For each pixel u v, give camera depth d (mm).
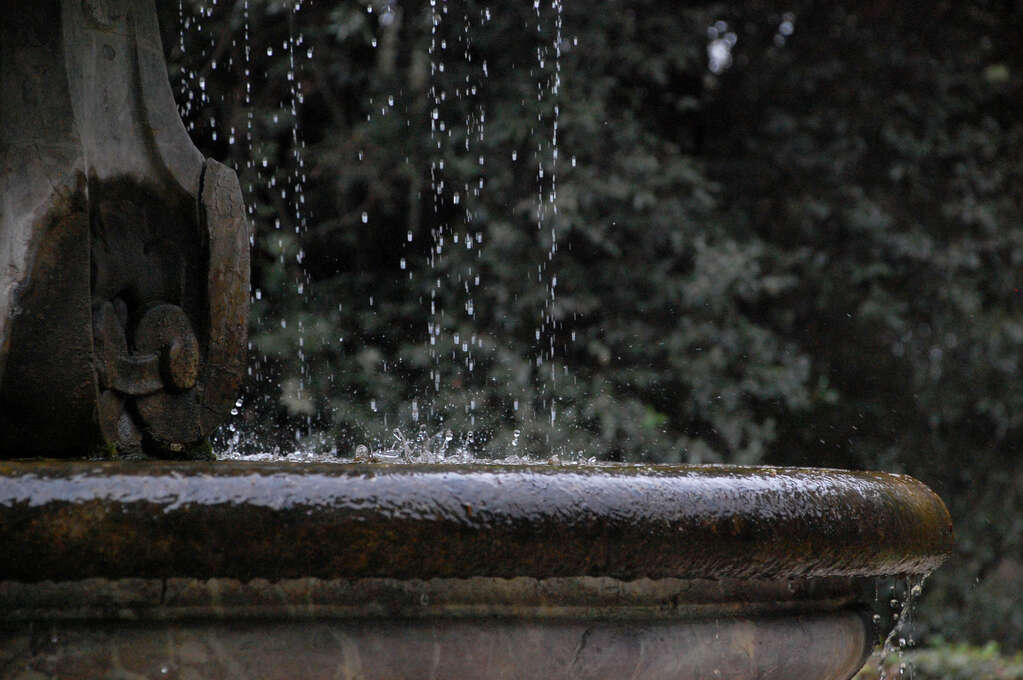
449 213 10648
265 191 10328
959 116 11938
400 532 2123
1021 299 11414
